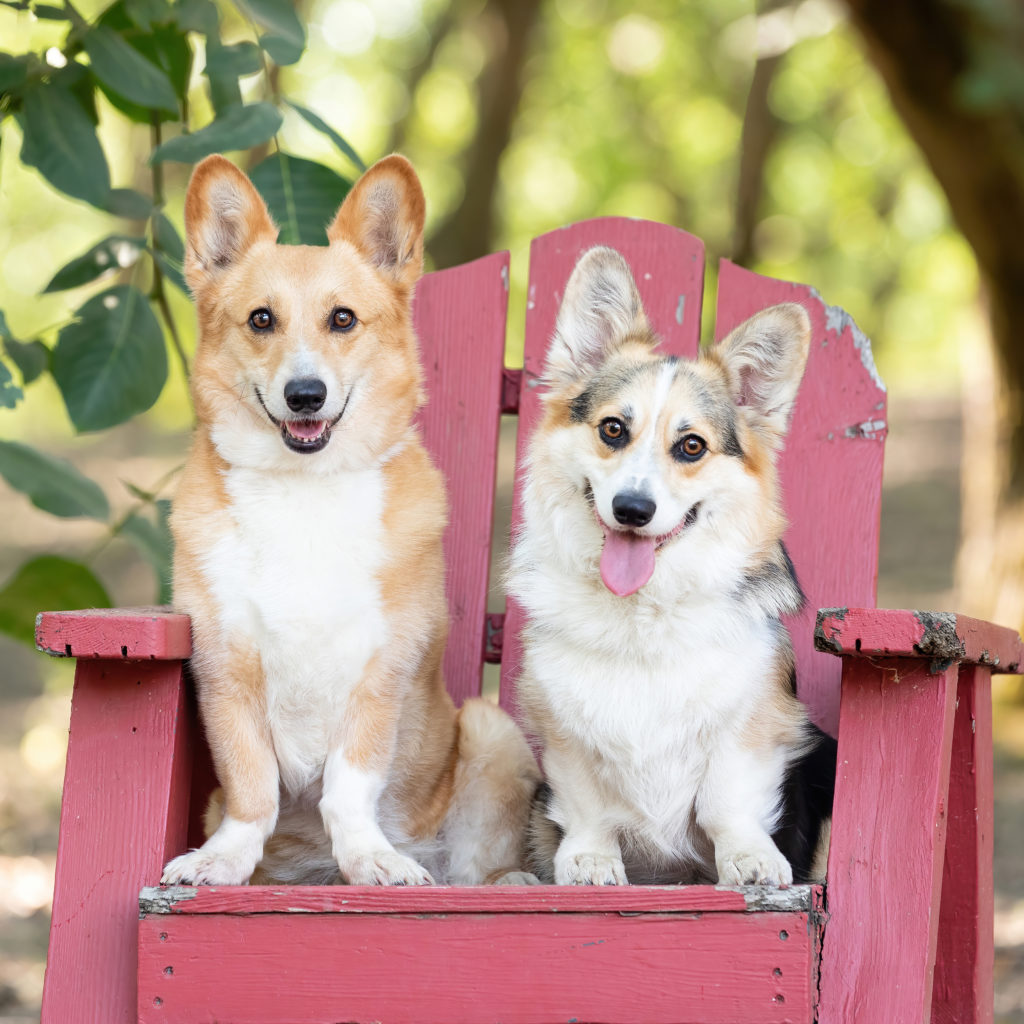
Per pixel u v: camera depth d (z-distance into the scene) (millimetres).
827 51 14594
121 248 4066
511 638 3684
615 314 3334
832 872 2428
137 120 4297
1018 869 5602
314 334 3100
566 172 17875
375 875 2762
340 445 3064
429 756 3297
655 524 2816
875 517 3539
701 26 15844
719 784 2812
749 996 2262
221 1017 2324
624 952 2289
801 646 3502
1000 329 8039
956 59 7102
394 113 17234
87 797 2578
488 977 2307
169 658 2590
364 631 2996
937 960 2916
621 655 2854
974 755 2891
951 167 7633
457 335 3834
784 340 3104
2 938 5160
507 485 11727
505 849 3367
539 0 13781
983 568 8250
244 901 2336
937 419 16953
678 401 2982
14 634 4105
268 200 3875
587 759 2908
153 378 3916
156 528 4051
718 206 17047
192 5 3887
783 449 3398
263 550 2965
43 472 3922
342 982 2322
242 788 2873
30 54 3891
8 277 18328
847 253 16984
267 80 3965
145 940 2342
